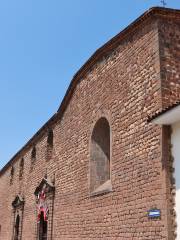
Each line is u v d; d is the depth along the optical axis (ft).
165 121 32.14
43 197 64.59
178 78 35.27
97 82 48.49
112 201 40.42
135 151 37.27
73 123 55.52
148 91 36.40
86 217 46.47
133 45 40.68
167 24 36.91
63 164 57.72
